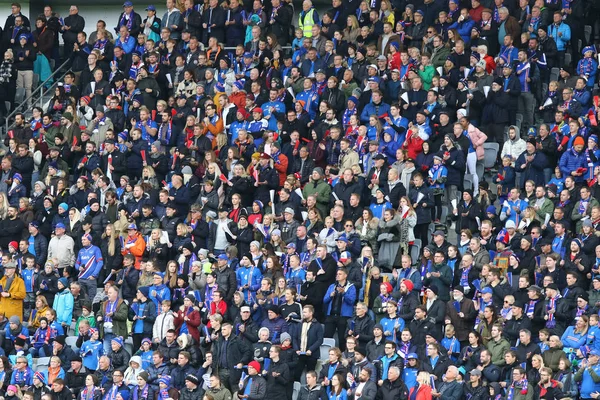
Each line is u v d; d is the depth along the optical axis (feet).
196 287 391.04
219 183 433.07
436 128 433.48
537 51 463.42
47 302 402.72
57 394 364.99
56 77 529.45
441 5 497.46
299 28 501.15
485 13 480.64
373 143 428.97
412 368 348.38
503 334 351.87
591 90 454.81
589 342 342.85
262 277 386.11
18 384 369.50
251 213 424.05
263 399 352.49
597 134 428.97
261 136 457.27
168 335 368.68
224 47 514.27
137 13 533.14
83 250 416.87
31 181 461.78
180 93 485.56
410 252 401.08
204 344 377.50
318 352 363.76
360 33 493.77
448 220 416.87
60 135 465.47
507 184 422.41
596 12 497.87
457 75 460.96
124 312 386.32
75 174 462.60
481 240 390.21
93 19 558.97
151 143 462.19
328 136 444.55
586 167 411.75
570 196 398.62
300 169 438.81
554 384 328.70
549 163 423.23
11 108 512.63
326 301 376.48
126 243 411.34
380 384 343.67
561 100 446.60
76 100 499.92
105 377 370.73
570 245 378.32
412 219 397.39
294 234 405.80
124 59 507.30
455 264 379.55
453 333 354.74
